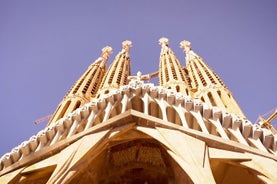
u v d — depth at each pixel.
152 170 21.81
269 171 14.62
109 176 21.83
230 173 18.73
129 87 21.47
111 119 18.00
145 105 19.59
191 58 59.81
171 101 20.52
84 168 17.25
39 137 18.52
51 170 16.75
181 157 15.09
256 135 17.33
